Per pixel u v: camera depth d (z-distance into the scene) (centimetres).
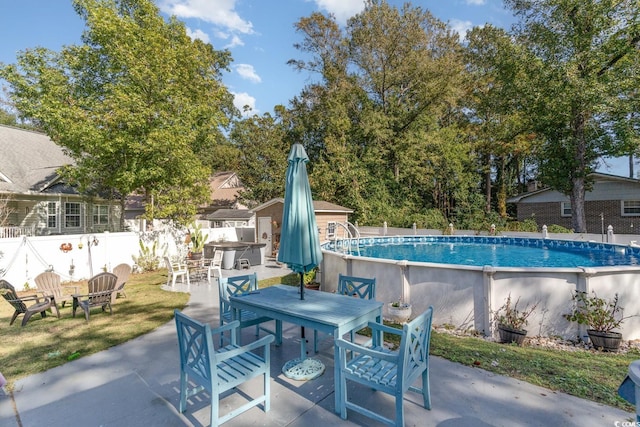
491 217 2108
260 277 1049
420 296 599
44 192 1498
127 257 1178
